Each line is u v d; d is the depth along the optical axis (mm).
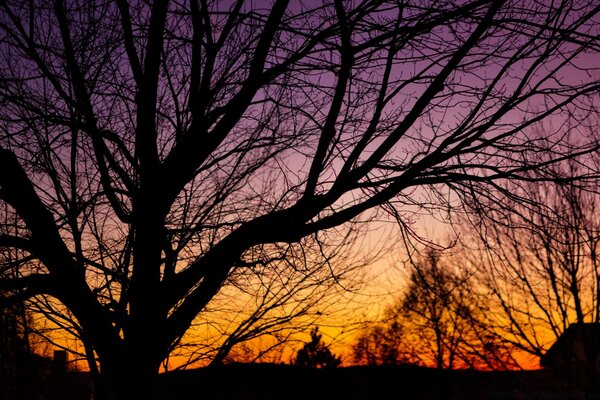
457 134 5922
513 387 21312
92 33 6285
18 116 6047
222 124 5801
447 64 5590
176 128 6195
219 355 7039
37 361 7223
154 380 5398
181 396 7168
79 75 5566
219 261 5629
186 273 5605
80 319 5223
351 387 25250
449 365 25234
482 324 18609
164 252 6766
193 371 7273
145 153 5594
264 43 5852
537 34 5781
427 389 26297
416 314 23906
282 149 6926
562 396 18969
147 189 5570
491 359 20031
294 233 5738
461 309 18500
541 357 18203
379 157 5723
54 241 5020
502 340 18484
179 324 5574
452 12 5656
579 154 5887
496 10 5469
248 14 5922
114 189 6047
